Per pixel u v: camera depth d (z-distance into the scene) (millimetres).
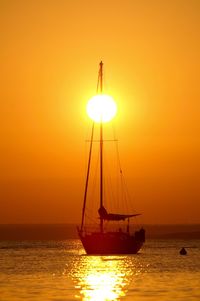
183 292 149375
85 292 150375
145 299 139125
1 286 161500
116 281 173500
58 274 193500
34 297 141875
